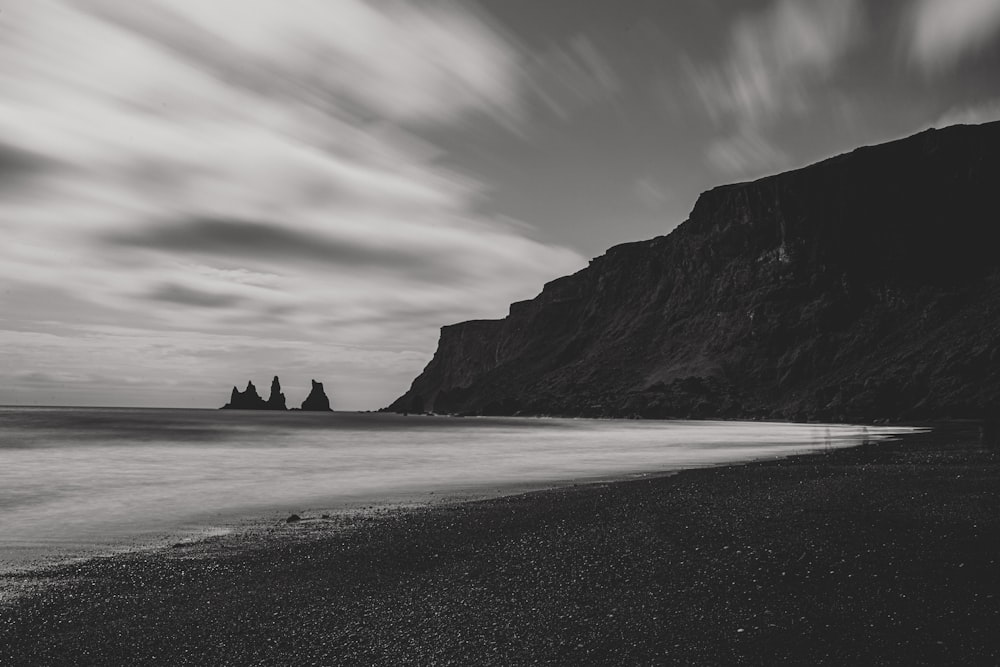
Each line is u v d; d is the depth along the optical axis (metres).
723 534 14.92
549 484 29.19
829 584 10.91
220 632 9.89
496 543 15.41
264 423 146.75
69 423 120.75
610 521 17.62
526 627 9.66
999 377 115.81
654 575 11.99
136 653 9.17
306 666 8.62
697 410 160.75
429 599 11.18
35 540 17.19
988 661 8.02
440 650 8.96
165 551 15.62
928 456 35.09
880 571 11.43
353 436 86.62
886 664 8.00
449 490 27.62
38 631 10.09
